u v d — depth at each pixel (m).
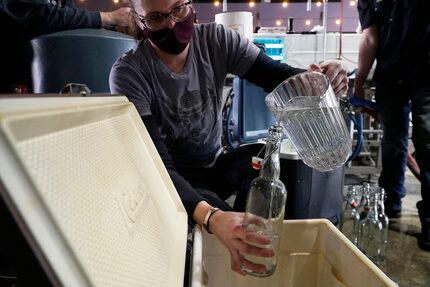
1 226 0.21
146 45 1.05
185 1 0.92
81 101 0.38
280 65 1.13
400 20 1.59
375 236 1.49
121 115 0.55
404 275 1.29
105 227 0.31
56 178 0.27
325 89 0.73
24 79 1.60
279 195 0.67
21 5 1.35
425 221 1.49
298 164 1.28
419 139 1.55
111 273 0.29
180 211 0.64
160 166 0.64
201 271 0.52
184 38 0.96
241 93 1.69
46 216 0.22
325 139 0.70
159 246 0.44
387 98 1.74
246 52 1.14
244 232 0.59
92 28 1.45
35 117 0.25
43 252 0.22
